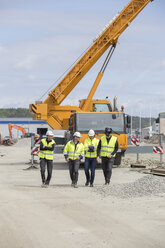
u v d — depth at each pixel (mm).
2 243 5652
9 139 58188
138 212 7980
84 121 18344
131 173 15844
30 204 8867
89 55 24016
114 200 9477
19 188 11633
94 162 12258
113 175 15250
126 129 18453
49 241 5754
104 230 6434
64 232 6289
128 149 19016
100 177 14758
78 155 12086
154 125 144375
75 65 23984
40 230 6418
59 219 7277
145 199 9594
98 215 7660
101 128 18281
